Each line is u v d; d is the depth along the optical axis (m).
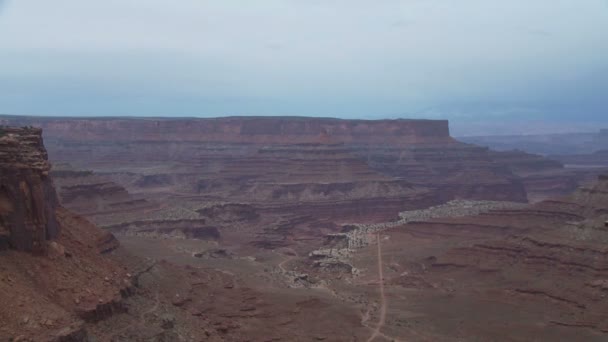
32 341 61.47
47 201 82.06
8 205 74.50
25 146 79.25
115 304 80.62
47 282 74.19
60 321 66.19
